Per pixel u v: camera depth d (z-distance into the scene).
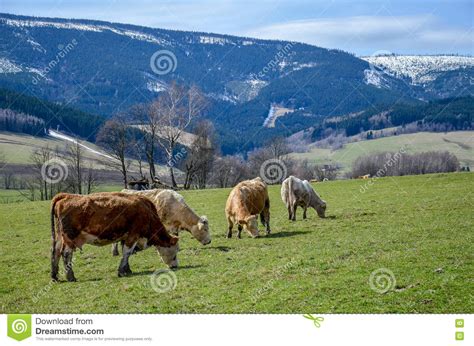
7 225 37.94
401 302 15.58
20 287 19.91
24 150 131.62
